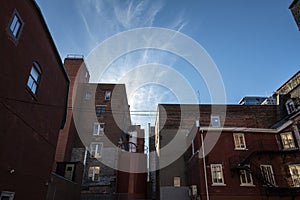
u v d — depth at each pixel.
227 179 17.64
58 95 12.72
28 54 8.92
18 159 8.34
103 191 23.38
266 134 20.03
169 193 20.19
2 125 7.25
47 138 11.21
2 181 7.28
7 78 7.46
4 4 7.13
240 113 27.42
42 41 10.22
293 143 18.70
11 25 7.61
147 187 25.78
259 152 18.31
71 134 27.16
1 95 7.16
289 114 22.34
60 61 12.53
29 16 8.88
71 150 26.91
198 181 18.27
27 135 9.05
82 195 21.56
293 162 18.02
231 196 16.95
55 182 13.61
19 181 8.41
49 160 11.52
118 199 22.11
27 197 9.05
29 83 9.23
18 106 8.26
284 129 19.67
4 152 7.39
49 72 11.23
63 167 18.58
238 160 18.34
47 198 12.45
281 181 17.72
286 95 24.27
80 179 19.11
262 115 27.17
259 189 17.27
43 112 10.63
